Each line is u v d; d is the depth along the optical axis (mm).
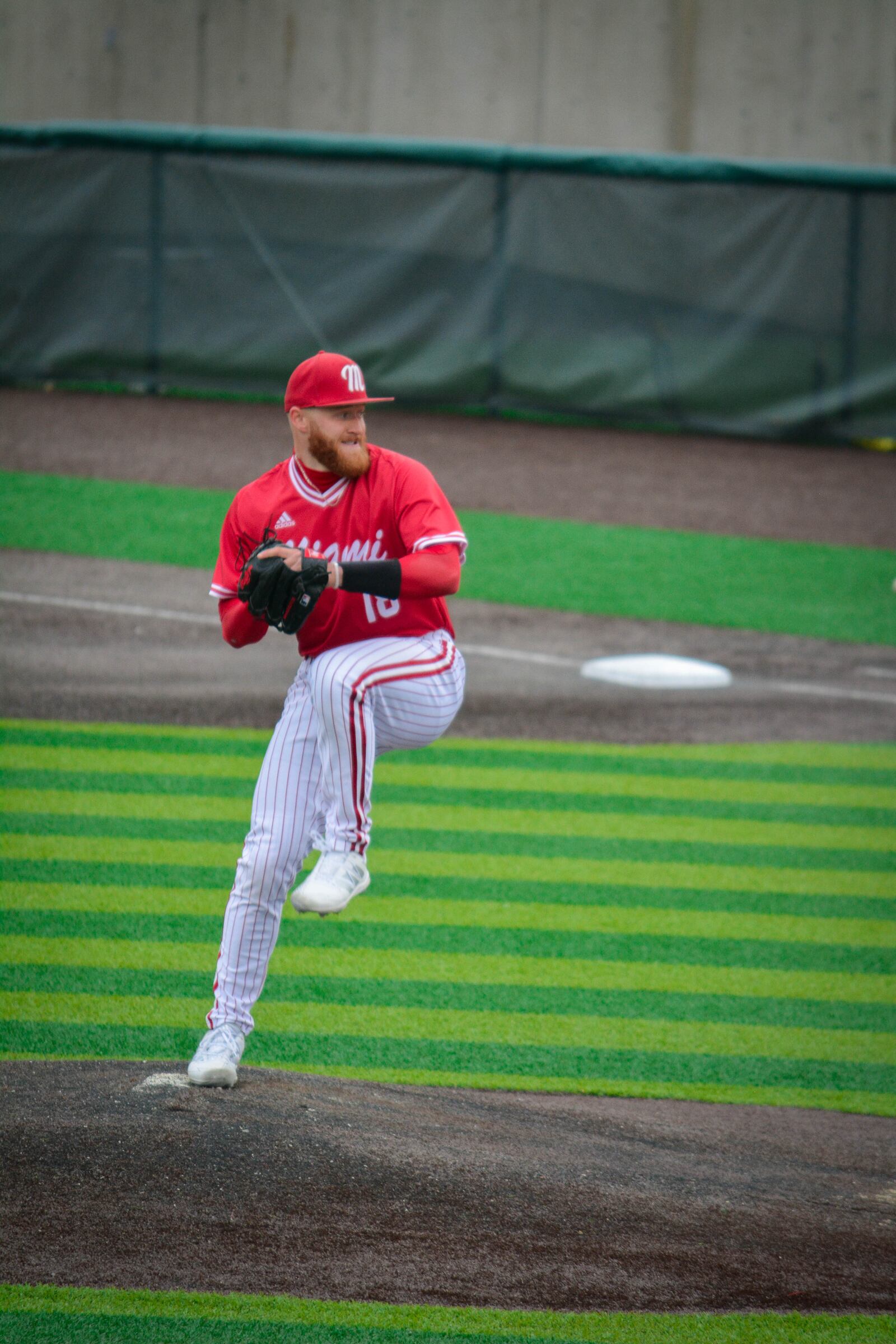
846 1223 12242
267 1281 10797
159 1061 14672
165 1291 10609
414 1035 16203
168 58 70188
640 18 66625
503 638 33625
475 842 22312
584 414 60625
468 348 60812
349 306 60969
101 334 62469
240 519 12773
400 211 59938
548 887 20734
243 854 12984
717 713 28953
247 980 13328
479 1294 10797
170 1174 11992
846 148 66188
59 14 70250
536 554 41500
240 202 60688
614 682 30719
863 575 40500
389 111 69500
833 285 57781
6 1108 13008
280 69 69688
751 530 45375
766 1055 16125
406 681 12336
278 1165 12234
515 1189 12266
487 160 58844
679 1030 16672
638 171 58031
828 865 21938
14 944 18062
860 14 64750
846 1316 10781
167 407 60719
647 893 20703
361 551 12469
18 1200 11547
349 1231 11445
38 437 53719
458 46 68312
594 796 24438
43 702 27734
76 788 23578
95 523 42531
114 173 60844
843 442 59125
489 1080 15188
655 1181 12711
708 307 58969
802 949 19047
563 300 59844
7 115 71125
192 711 27625
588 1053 15984
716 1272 11273
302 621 11750
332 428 12055
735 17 65875
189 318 62000
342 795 12344
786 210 57531
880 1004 17578
